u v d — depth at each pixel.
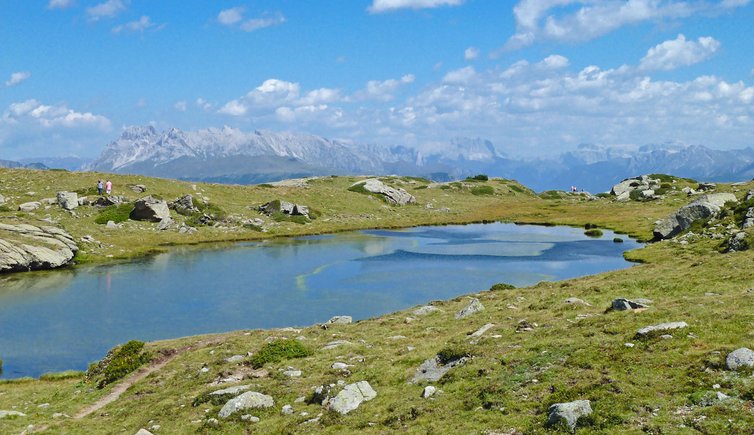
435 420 18.08
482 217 133.75
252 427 20.41
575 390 17.58
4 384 33.91
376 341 30.86
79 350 40.62
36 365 37.75
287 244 92.88
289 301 53.97
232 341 34.53
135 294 57.22
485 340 25.23
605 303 31.58
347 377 24.50
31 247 69.88
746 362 16.95
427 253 82.50
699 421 14.65
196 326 46.03
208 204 110.12
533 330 26.03
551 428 15.74
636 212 122.12
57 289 59.44
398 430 17.94
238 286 60.81
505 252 82.25
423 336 30.81
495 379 20.25
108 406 26.56
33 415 26.06
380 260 76.56
